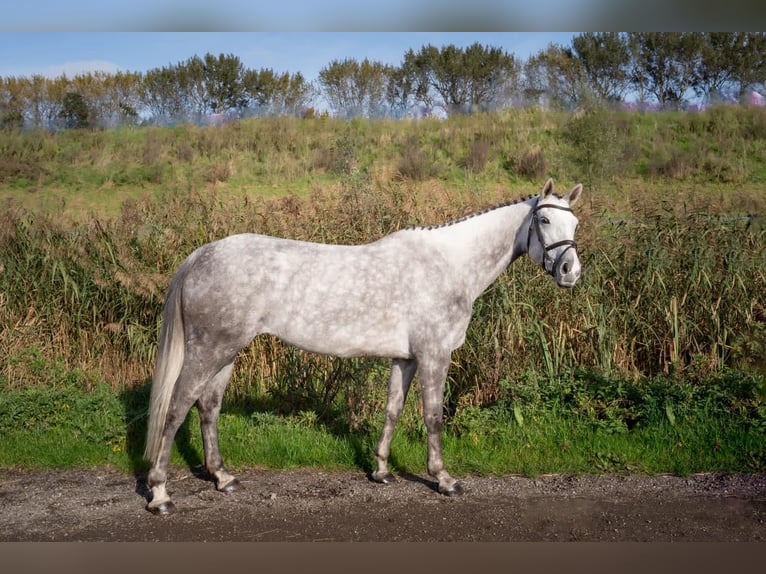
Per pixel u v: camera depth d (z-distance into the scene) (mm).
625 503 4309
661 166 16938
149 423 4320
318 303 4363
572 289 6598
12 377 6418
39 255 7402
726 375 5906
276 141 19609
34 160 17609
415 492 4586
